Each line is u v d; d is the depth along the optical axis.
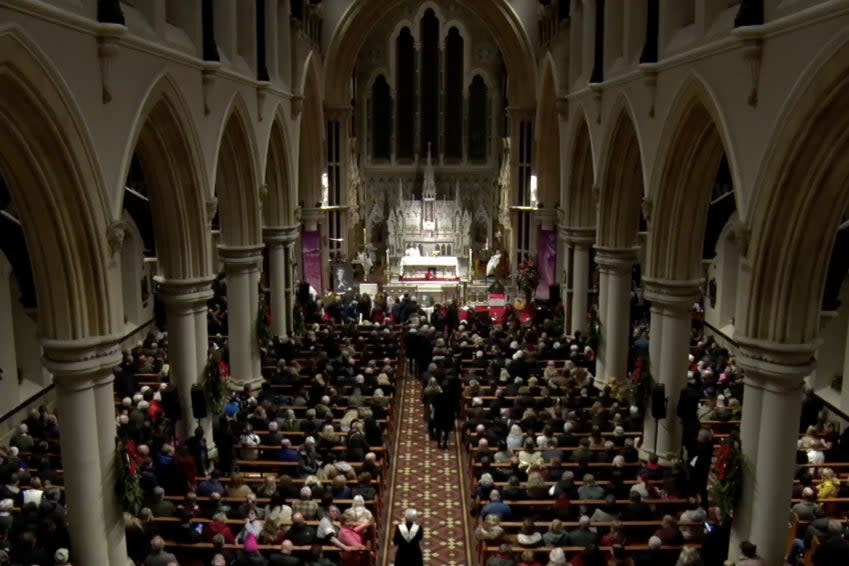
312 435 15.43
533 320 27.91
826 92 8.95
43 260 10.25
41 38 8.97
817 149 9.57
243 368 19.59
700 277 15.44
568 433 15.28
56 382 10.81
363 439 15.14
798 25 9.45
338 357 20.70
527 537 11.38
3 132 9.16
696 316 25.83
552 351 21.72
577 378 19.27
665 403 15.62
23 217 10.03
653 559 11.02
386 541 14.05
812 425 17.33
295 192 24.62
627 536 11.91
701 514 12.35
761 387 11.21
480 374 20.23
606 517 12.22
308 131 31.30
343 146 34.03
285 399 17.94
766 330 10.88
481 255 38.06
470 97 37.88
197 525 12.06
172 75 13.54
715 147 14.05
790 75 9.77
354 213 36.00
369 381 19.22
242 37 19.00
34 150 9.45
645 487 13.23
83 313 10.58
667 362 15.63
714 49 12.03
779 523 11.22
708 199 14.87
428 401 18.48
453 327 26.41
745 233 11.05
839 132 9.34
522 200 33.97
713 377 18.64
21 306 18.83
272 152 22.89
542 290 31.52
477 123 38.22
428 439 19.19
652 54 15.37
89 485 10.95
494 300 32.84
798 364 10.77
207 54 15.41
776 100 10.14
